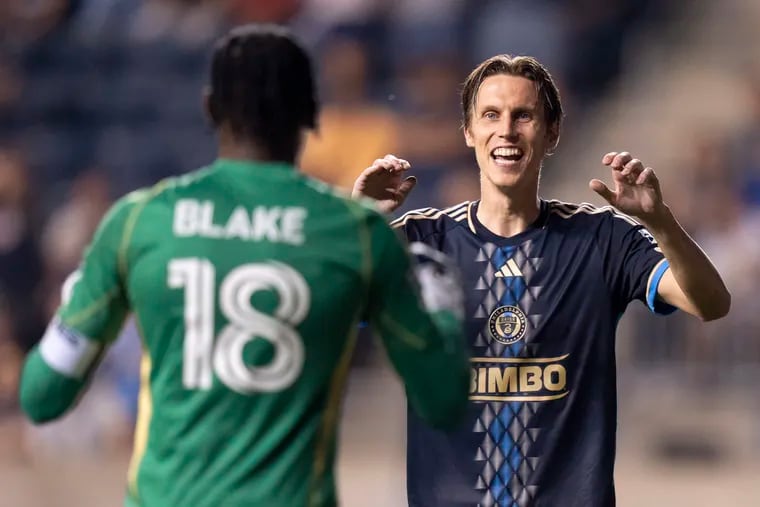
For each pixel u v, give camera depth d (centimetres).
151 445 1023
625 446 3744
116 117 4712
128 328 3769
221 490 1001
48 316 4141
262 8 4738
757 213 4019
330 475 1037
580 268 1445
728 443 3681
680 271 1353
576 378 1433
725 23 5106
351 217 1048
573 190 4703
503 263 1452
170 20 4762
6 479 3591
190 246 1026
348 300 1036
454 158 4312
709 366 3706
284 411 1017
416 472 1447
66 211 4322
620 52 4888
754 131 4353
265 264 1023
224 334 1016
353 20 4591
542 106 1452
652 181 1312
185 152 4616
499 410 1430
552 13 4569
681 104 4828
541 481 1421
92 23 4831
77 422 3772
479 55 4494
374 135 4325
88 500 3416
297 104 1060
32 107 4775
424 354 1050
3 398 3856
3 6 4925
